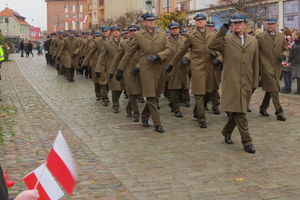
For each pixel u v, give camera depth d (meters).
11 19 107.81
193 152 7.17
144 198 5.14
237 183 5.65
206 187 5.51
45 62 34.19
